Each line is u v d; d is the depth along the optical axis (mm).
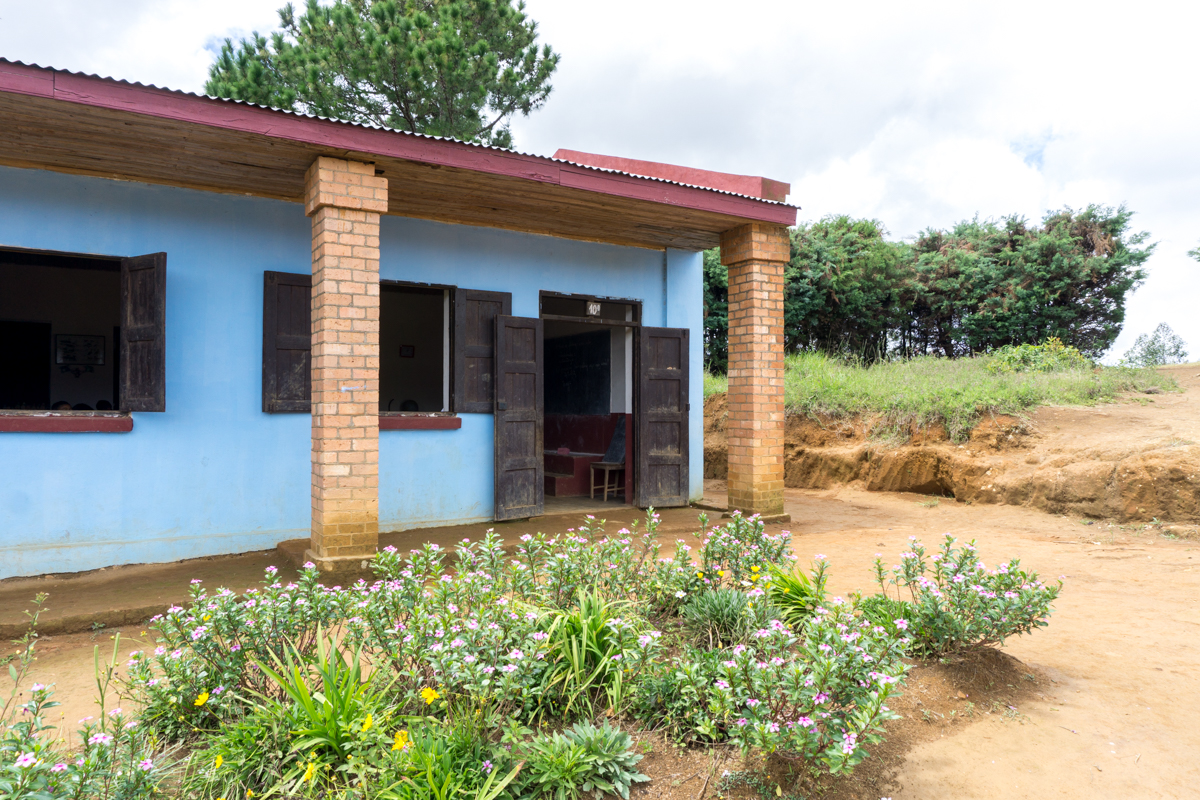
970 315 21641
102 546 6117
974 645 3988
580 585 4062
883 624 3816
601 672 3463
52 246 6023
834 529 8195
